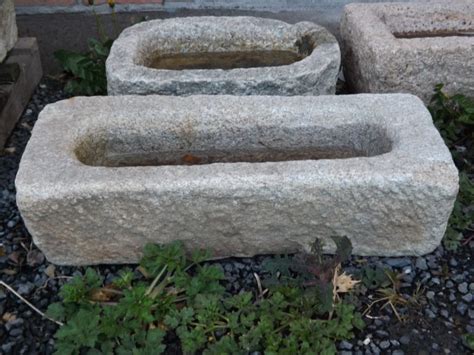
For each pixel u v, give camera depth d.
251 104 2.04
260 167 1.74
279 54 2.61
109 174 1.71
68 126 1.92
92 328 1.62
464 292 1.85
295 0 3.36
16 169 2.35
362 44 2.42
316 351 1.62
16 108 2.57
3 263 1.95
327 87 2.34
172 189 1.70
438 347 1.70
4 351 1.69
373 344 1.70
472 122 2.31
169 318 1.67
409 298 1.82
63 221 1.75
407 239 1.87
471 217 2.04
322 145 2.08
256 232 1.83
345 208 1.77
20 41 2.77
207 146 2.07
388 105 2.02
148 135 2.03
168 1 3.35
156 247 1.80
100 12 3.32
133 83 2.20
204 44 2.63
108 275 1.88
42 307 1.81
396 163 1.75
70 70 2.74
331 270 1.71
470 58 2.31
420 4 2.72
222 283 1.86
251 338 1.65
